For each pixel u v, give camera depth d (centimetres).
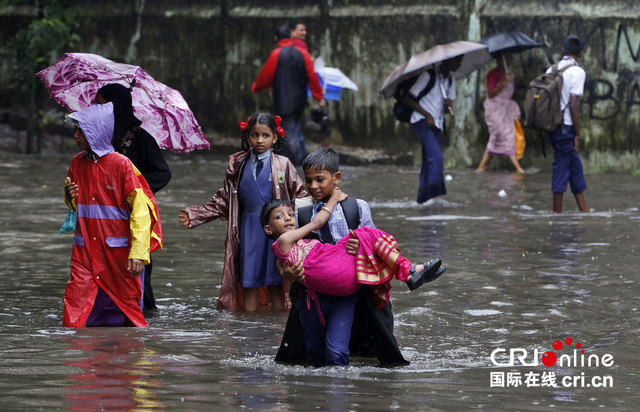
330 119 4922
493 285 1891
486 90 4506
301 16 4956
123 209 1573
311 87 4112
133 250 1536
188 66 5228
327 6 4906
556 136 3031
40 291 1828
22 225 2645
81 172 1593
